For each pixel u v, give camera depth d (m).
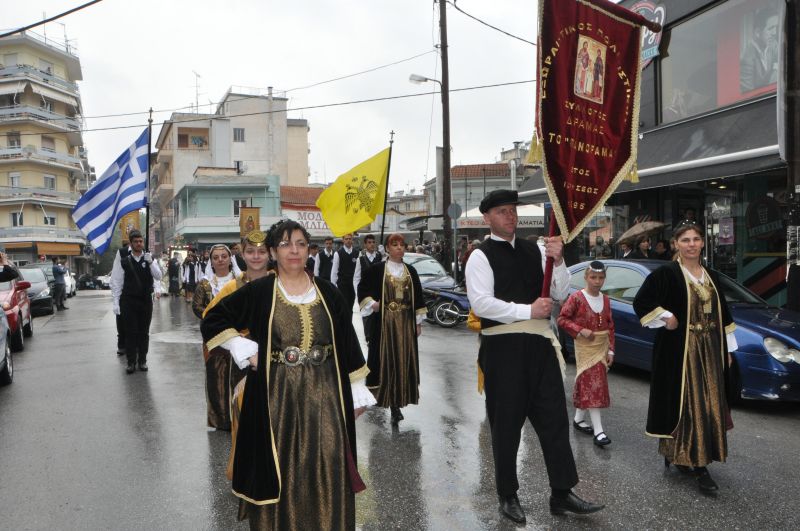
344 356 2.95
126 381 7.84
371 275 5.87
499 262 3.74
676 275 4.23
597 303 5.23
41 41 45.47
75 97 47.91
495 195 3.75
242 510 2.90
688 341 4.17
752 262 10.88
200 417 6.10
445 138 17.78
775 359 5.85
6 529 3.67
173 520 3.77
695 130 11.34
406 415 6.07
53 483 4.38
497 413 3.74
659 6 12.56
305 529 2.77
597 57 3.82
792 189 7.35
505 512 3.72
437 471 4.54
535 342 3.74
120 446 5.21
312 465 2.80
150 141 9.20
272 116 50.19
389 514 3.81
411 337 5.88
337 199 8.86
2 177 44.81
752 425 5.67
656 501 3.98
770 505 3.90
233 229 42.09
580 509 3.66
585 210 3.75
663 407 4.22
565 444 3.73
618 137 3.93
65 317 17.03
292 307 2.89
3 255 10.55
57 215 46.78
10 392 7.37
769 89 10.41
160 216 58.75
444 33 17.52
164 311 17.42
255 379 2.84
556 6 3.61
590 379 5.15
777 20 10.20
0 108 43.69
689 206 12.12
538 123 3.57
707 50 11.62
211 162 48.38
